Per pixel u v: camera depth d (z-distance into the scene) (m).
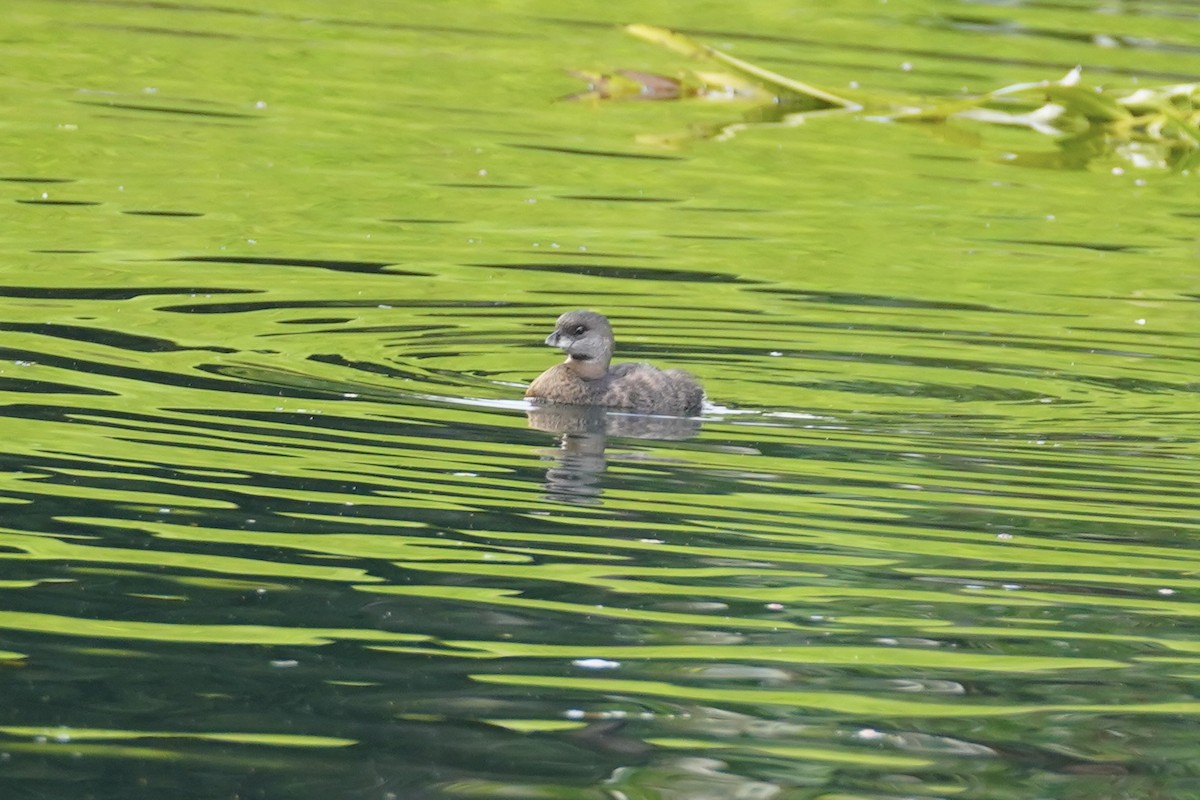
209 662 10.20
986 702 10.16
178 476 13.36
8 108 29.36
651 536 12.62
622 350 18.19
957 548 12.67
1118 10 44.38
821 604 11.52
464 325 18.89
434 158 28.36
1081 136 33.66
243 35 36.81
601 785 8.98
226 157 27.38
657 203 26.36
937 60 38.44
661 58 37.44
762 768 9.20
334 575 11.59
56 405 14.98
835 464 14.58
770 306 20.56
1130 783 9.21
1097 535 13.05
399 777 8.96
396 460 14.08
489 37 38.59
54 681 9.85
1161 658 10.85
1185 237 26.16
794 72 36.53
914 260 23.66
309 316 18.84
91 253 21.17
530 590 11.52
